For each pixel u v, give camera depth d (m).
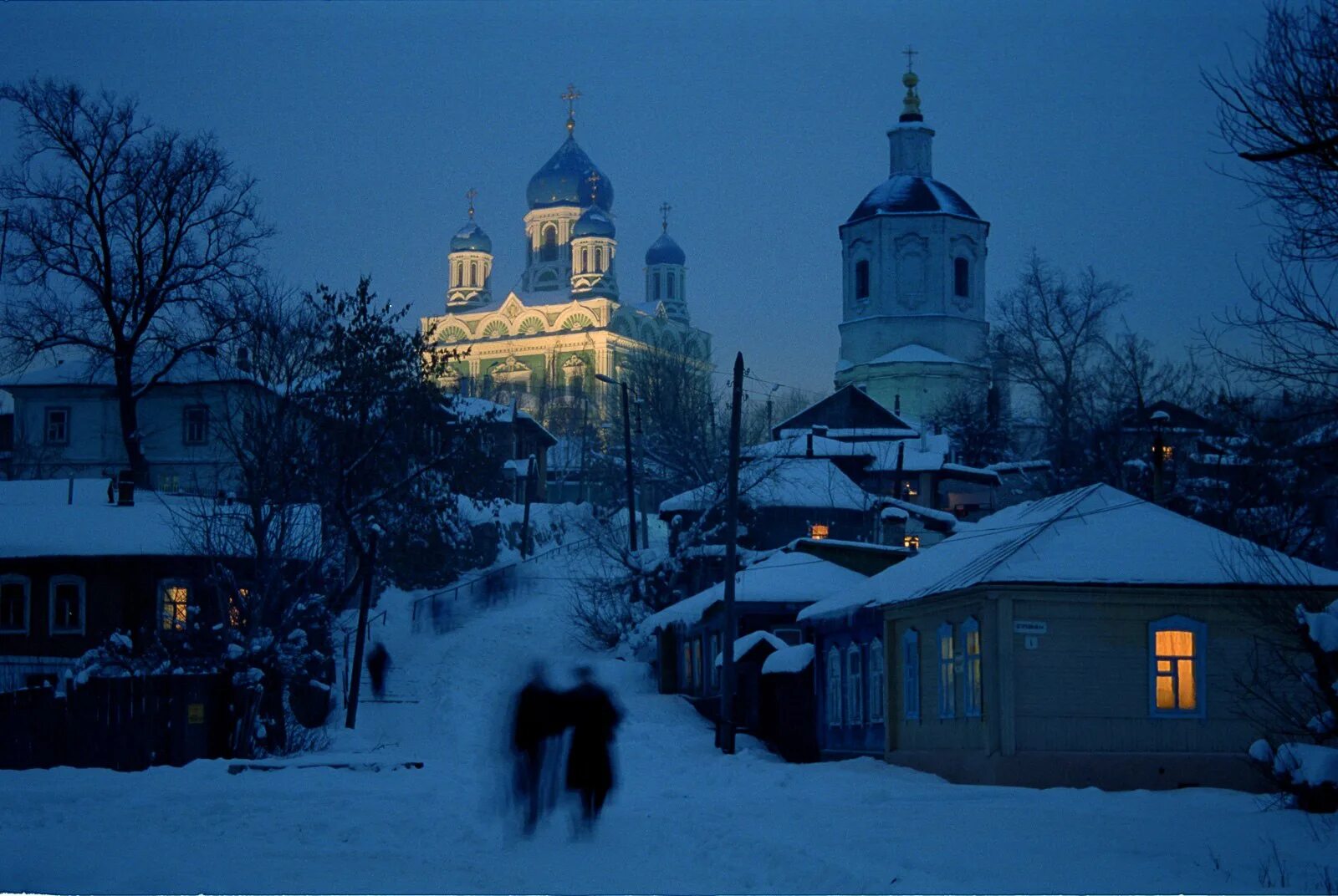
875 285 119.88
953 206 120.25
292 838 17.75
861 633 33.91
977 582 25.88
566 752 17.86
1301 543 37.66
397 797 23.19
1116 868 14.66
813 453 74.56
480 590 72.00
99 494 54.47
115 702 30.77
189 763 29.42
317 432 48.72
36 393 72.44
